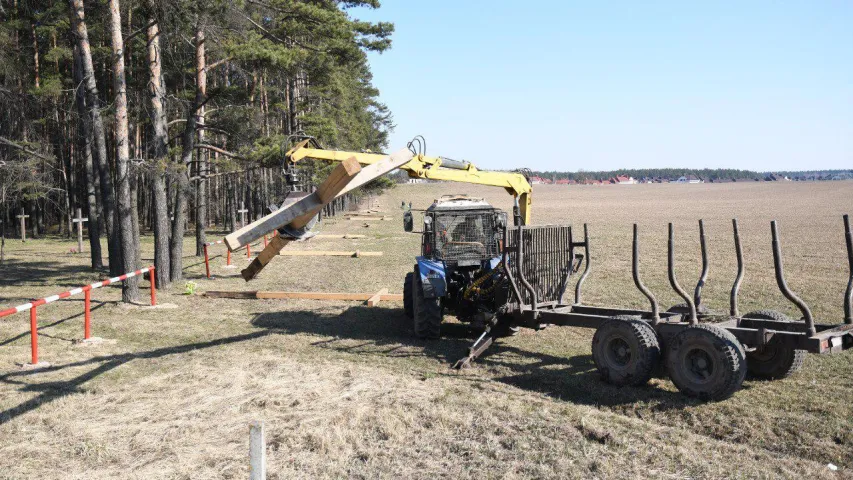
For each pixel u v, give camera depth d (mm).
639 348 6734
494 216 9820
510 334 9453
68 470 5059
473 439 5547
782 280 6172
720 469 4855
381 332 10195
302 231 4848
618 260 19938
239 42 15336
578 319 7707
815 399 6414
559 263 8992
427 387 7074
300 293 13516
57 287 15516
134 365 8250
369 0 18750
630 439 5477
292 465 5078
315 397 6762
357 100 41688
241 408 6453
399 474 4891
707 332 6320
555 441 5441
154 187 14766
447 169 9906
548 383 7188
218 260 21234
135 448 5477
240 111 17391
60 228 35938
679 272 16875
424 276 9352
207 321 11195
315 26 15922
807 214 46656
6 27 19984
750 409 6121
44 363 8211
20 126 21109
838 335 6246
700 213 52188
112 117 18531
